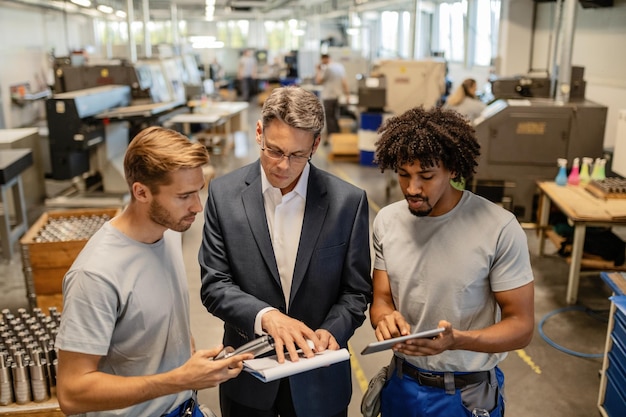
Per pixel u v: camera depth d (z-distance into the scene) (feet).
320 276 4.94
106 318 3.92
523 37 30.76
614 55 22.80
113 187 20.48
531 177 16.16
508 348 4.54
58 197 20.53
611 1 22.67
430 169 4.45
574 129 15.71
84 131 17.15
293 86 4.58
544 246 15.75
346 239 5.02
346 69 36.78
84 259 3.99
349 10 50.52
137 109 18.76
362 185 23.26
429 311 4.82
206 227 5.14
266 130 4.47
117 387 3.79
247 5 61.26
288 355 4.37
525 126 15.81
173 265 4.50
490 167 16.22
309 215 4.95
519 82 18.92
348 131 33.65
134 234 4.17
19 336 7.36
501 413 5.09
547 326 11.74
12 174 15.26
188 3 56.49
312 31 68.85
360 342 11.03
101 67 20.90
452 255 4.71
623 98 22.16
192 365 3.79
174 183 3.91
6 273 14.61
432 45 46.09
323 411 5.16
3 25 34.50
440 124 4.52
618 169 14.21
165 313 4.32
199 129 29.22
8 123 34.37
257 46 68.85
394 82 24.81
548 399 9.31
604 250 13.60
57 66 21.30
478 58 38.22
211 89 36.29
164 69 23.76
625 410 7.86
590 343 11.06
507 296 4.65
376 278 5.27
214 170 25.46
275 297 4.98
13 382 7.04
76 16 51.19
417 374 4.94
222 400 5.48
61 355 3.86
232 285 4.94
